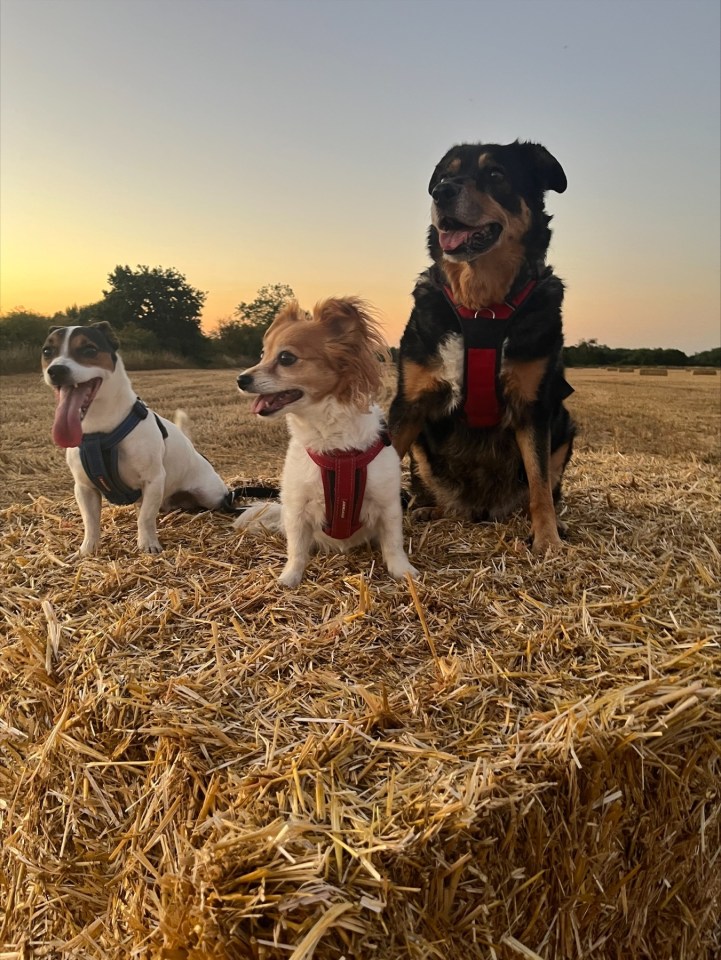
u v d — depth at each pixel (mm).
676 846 520
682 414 3883
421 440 1085
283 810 421
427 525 993
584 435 2859
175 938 388
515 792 431
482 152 963
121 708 527
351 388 789
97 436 880
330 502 781
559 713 503
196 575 782
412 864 385
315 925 353
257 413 774
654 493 1215
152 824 467
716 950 579
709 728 512
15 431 2426
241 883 372
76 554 870
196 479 1146
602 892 484
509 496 1067
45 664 592
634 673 576
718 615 690
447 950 405
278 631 646
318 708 521
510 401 957
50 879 494
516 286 943
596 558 841
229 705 530
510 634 646
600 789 467
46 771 533
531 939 459
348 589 749
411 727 507
